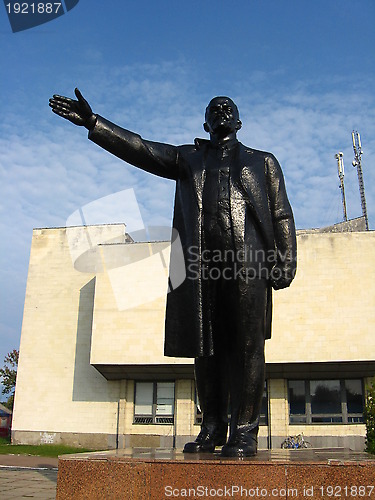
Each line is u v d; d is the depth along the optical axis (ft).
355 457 16.69
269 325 19.94
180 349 18.66
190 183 20.08
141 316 95.96
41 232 112.27
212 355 19.02
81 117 19.70
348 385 93.76
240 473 14.47
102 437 98.58
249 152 20.40
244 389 18.16
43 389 103.55
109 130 19.81
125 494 14.65
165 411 97.40
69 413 101.24
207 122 21.33
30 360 105.50
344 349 88.89
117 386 100.83
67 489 14.97
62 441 99.91
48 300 108.27
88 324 105.50
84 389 101.91
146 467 14.79
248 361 18.31
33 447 95.09
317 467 14.38
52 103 19.47
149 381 99.19
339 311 90.68
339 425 91.71
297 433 91.97
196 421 95.20
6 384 164.35
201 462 14.66
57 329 106.32
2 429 131.03
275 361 89.71
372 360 87.81
